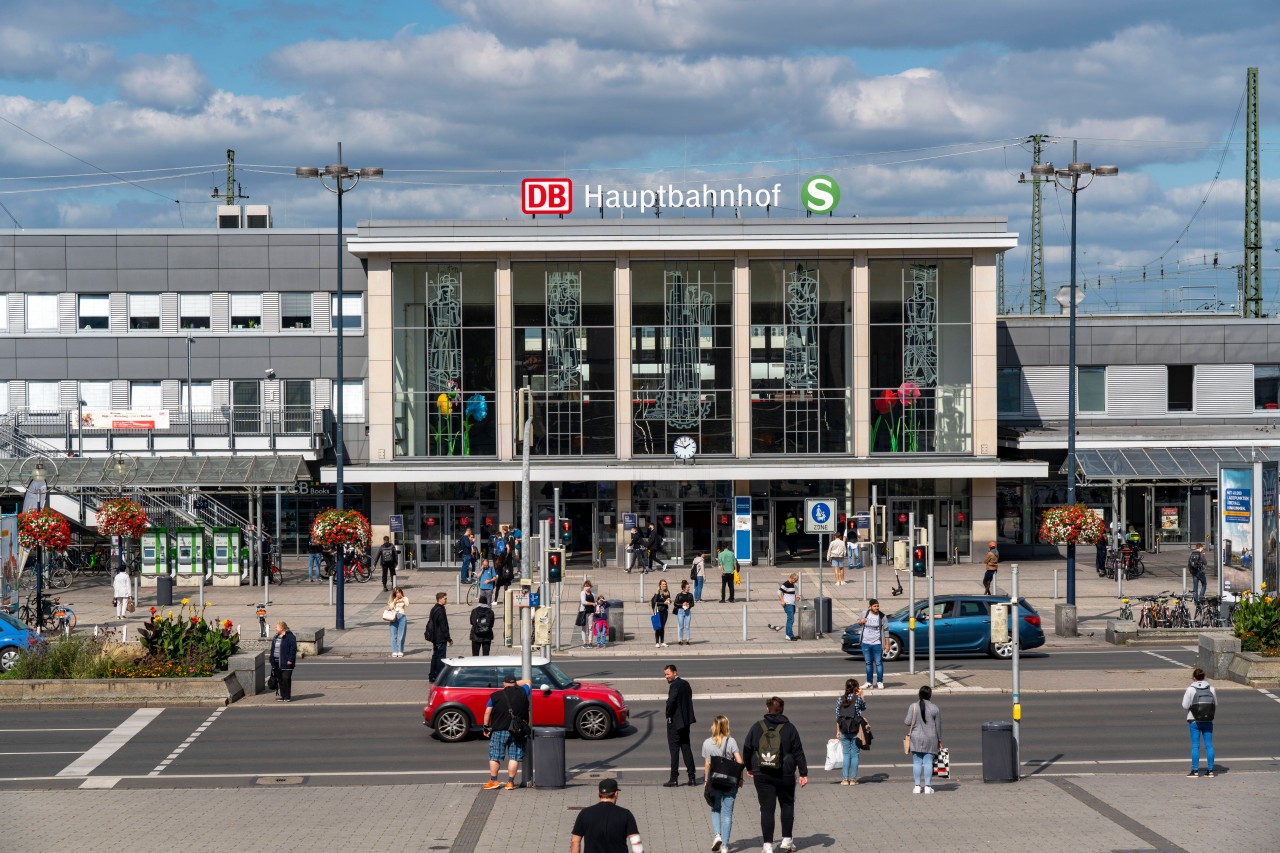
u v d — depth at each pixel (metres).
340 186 46.75
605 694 28.73
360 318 65.25
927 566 34.31
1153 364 68.06
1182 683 34.44
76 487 58.22
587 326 61.81
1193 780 24.08
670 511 62.09
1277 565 40.66
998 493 65.69
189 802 23.03
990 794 23.08
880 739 28.48
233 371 64.88
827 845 19.91
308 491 65.62
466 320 61.69
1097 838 19.91
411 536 62.03
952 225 61.09
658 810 22.34
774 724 19.38
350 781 24.97
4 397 64.69
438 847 19.98
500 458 61.62
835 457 62.00
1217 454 62.53
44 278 64.69
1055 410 67.94
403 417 61.81
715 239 60.72
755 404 62.00
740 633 43.78
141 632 34.03
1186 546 66.44
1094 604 49.78
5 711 31.89
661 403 61.97
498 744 24.02
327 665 38.94
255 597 53.34
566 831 20.77
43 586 53.56
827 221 60.88
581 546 61.97
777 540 62.28
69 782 24.91
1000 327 67.81
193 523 58.62
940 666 37.53
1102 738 28.22
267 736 29.05
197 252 64.94
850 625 41.44
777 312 62.00
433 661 35.06
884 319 62.06
